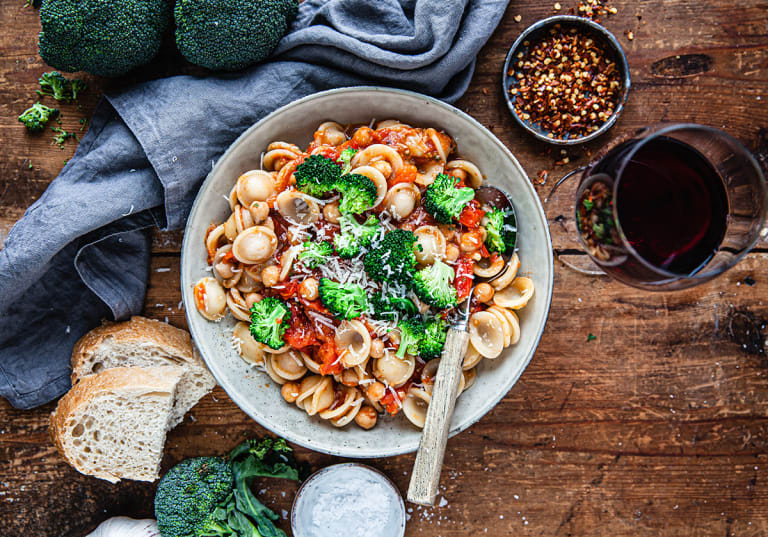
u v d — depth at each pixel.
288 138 0.55
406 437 0.54
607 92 0.57
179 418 0.60
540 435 0.61
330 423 0.55
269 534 0.59
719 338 0.60
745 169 0.50
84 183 0.56
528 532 0.61
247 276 0.54
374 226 0.52
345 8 0.56
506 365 0.54
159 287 0.59
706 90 0.59
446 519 0.61
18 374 0.58
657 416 0.60
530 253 0.54
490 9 0.55
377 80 0.57
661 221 0.51
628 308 0.60
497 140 0.53
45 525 0.61
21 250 0.55
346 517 0.59
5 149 0.59
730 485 0.61
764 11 0.59
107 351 0.57
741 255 0.51
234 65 0.55
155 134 0.54
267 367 0.55
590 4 0.58
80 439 0.57
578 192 0.53
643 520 0.61
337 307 0.50
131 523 0.60
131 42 0.53
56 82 0.58
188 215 0.56
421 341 0.52
